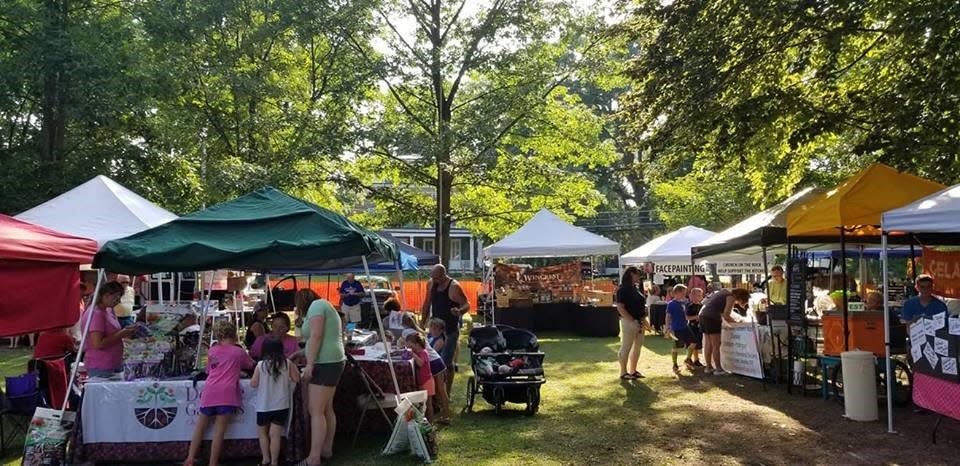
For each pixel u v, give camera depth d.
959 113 10.65
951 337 7.09
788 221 9.85
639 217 51.44
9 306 7.42
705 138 12.85
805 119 12.15
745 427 8.20
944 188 8.86
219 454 6.64
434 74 22.20
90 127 18.66
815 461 6.77
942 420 8.09
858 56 13.30
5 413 7.47
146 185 18.98
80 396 6.99
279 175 20.33
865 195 8.91
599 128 24.12
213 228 6.96
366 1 21.44
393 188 24.73
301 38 22.39
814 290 16.09
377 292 18.62
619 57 23.47
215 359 6.77
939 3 10.06
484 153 22.30
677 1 12.83
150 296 17.88
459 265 56.12
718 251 12.65
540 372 8.96
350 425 7.87
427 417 8.09
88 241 8.41
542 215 19.64
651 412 9.12
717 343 12.22
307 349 6.65
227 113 23.08
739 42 11.89
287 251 6.69
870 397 8.36
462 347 16.33
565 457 7.06
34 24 17.39
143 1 21.06
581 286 20.52
